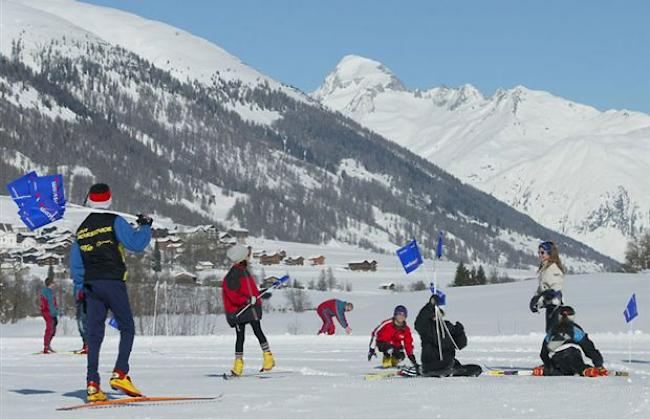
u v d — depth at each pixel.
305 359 17.41
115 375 9.50
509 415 7.89
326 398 9.41
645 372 13.03
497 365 15.05
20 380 12.82
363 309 49.84
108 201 9.71
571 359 12.19
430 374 12.38
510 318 37.25
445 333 12.45
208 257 133.12
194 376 13.40
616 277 48.50
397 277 145.88
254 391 10.45
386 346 14.95
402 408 8.48
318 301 83.00
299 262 172.12
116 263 9.52
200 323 46.97
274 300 81.38
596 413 7.93
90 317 9.51
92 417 8.23
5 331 48.72
